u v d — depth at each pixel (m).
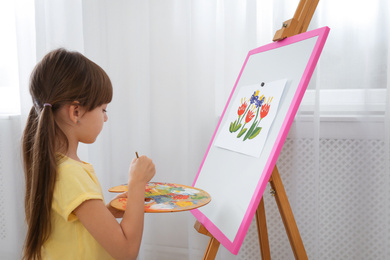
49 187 0.77
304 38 0.94
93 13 1.51
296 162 1.34
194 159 1.45
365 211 1.33
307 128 1.32
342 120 1.31
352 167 1.33
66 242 0.82
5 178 1.69
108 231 0.77
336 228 1.36
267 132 0.91
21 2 1.60
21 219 1.69
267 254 1.16
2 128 1.67
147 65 1.52
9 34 1.67
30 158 0.85
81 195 0.76
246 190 0.90
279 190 0.96
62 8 1.59
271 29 1.36
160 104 1.52
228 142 1.09
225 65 1.41
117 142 1.56
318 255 1.31
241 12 1.40
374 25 1.26
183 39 1.47
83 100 0.81
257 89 1.06
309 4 1.04
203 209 1.08
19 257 1.70
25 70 1.63
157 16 1.47
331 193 1.35
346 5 1.28
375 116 1.29
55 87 0.79
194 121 1.44
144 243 1.56
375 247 1.33
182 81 1.49
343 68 1.30
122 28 1.51
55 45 1.59
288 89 0.92
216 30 1.42
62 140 0.82
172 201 0.87
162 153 1.54
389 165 1.25
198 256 1.48
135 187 0.83
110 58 1.52
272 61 1.05
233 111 1.15
